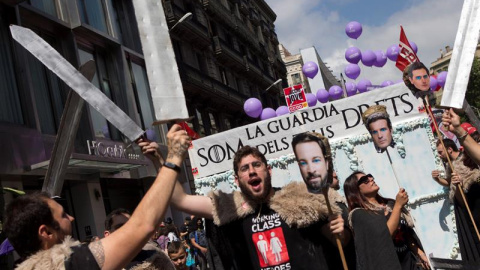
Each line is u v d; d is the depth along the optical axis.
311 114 8.84
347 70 12.52
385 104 8.74
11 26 2.89
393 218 5.43
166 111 3.04
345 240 3.66
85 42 18.70
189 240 14.93
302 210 3.58
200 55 35.19
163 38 3.12
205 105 33.50
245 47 45.09
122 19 22.11
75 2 17.98
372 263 3.74
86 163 15.77
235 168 3.78
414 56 8.84
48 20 16.80
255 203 3.72
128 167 18.08
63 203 17.19
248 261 3.72
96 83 19.17
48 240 2.64
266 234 3.67
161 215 2.49
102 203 18.12
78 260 2.38
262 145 8.87
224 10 40.44
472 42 4.63
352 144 8.75
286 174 8.79
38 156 14.62
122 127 2.85
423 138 8.63
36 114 15.07
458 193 6.39
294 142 3.83
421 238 8.48
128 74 20.50
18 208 2.64
